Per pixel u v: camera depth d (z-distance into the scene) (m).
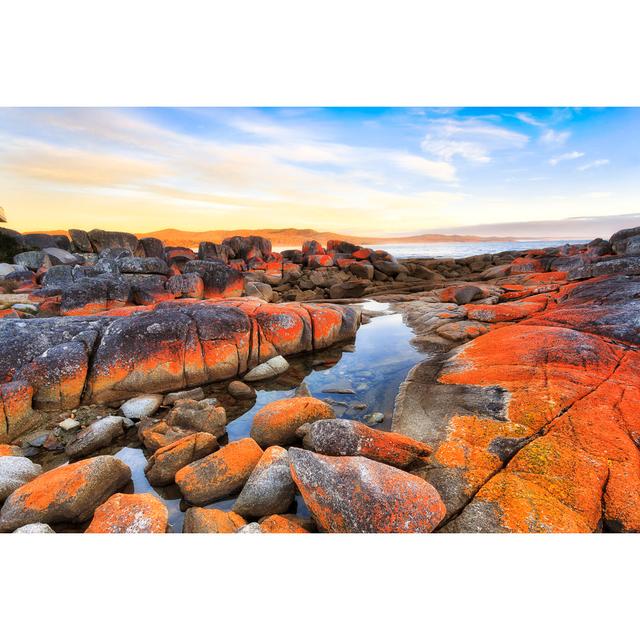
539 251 25.83
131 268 14.92
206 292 14.82
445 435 4.40
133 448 4.91
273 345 8.38
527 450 3.82
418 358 8.00
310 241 28.28
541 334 6.88
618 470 3.46
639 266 11.66
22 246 21.72
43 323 6.79
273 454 3.95
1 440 5.02
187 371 6.83
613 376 5.24
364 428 4.06
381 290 20.08
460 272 25.91
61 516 3.44
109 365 6.28
